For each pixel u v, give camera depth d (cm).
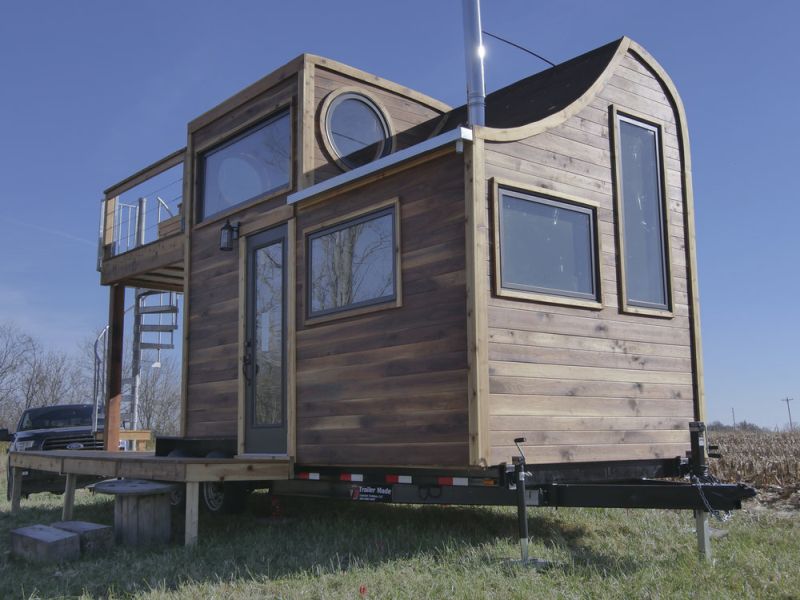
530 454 590
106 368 1138
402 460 621
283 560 590
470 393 571
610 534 680
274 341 784
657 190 763
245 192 872
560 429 615
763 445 1638
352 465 668
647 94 771
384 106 891
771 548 584
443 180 620
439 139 605
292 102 820
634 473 688
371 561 575
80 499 1090
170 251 992
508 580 498
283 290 780
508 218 618
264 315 804
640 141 759
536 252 633
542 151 654
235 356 834
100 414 1385
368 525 724
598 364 658
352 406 673
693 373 745
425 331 616
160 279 1132
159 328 1359
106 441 1105
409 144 907
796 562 530
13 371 4025
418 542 632
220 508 841
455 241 603
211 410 861
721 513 577
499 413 578
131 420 1340
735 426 3747
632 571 519
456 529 694
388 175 664
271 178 838
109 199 1154
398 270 642
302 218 759
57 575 578
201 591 507
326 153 809
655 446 690
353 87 855
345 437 676
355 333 680
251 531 730
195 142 955
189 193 941
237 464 698
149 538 698
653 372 705
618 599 456
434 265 617
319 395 709
